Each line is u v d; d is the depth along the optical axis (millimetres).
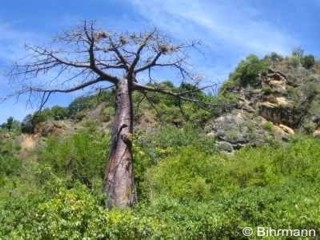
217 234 12602
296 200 15461
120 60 17781
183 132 39031
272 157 27797
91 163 25547
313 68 53688
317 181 22625
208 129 42781
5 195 23062
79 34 17062
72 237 11469
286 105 48219
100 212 12188
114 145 16719
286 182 22000
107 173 16406
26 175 31156
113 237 11625
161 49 17469
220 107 19000
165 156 29547
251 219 13922
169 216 14516
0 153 47750
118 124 16922
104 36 17172
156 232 11961
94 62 17484
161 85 18438
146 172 22094
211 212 14359
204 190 22297
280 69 52031
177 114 42781
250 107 47375
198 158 27109
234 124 43281
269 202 15266
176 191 21766
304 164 26203
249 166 25469
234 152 39531
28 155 46531
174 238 12164
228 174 24969
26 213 13977
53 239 11461
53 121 49719
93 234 11555
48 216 11805
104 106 31688
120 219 11984
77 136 29203
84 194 14734
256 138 42375
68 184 21062
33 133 50969
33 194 18828
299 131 47438
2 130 55781
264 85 50188
